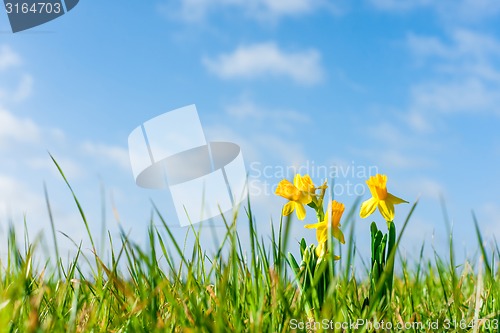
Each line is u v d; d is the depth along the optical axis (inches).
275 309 20.9
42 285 21.1
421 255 27.1
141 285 21.6
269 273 23.0
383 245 24.0
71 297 23.7
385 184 24.8
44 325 19.8
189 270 21.7
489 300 24.8
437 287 30.1
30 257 22.1
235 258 21.0
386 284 23.5
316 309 22.5
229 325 20.5
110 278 21.4
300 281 24.2
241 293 23.1
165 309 23.2
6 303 18.5
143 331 20.3
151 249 21.6
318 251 24.5
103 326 20.8
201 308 22.6
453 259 23.9
